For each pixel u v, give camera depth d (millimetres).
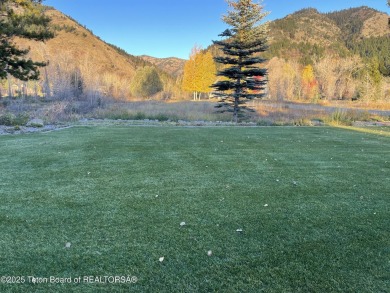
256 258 2537
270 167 5742
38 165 5582
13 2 13688
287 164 6008
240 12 16047
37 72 14414
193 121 16734
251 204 3799
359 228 3146
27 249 2613
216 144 8273
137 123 15242
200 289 2119
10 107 18219
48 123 13523
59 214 3379
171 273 2307
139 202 3799
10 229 2986
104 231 2980
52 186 4367
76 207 3592
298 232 3033
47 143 8023
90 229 3020
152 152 7004
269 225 3186
